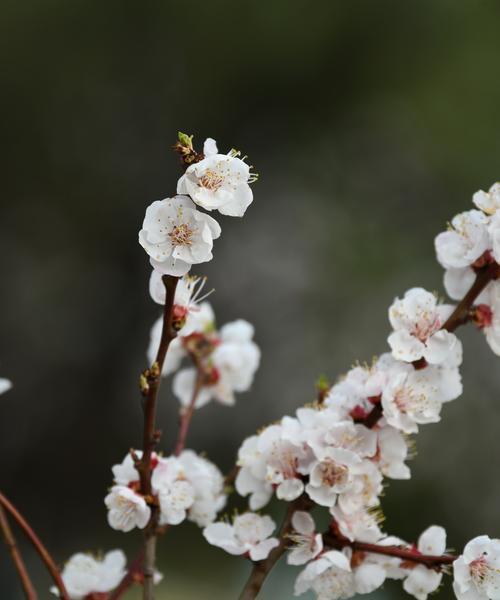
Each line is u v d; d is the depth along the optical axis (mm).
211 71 15852
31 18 15352
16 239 16469
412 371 2928
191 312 2859
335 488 2797
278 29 15391
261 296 16203
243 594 2799
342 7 15328
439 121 15039
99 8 15477
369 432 2877
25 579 2742
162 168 16812
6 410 16469
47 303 16828
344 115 16016
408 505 13453
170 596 12242
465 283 3023
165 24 15656
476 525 13547
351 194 16031
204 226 2381
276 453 2902
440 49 15461
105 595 3182
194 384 4043
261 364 15922
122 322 16984
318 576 2879
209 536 2869
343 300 15383
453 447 13758
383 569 2910
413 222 15492
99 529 16297
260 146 16609
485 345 13695
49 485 16516
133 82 16109
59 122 16047
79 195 16469
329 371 15469
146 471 2762
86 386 16891
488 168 14859
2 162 15945
